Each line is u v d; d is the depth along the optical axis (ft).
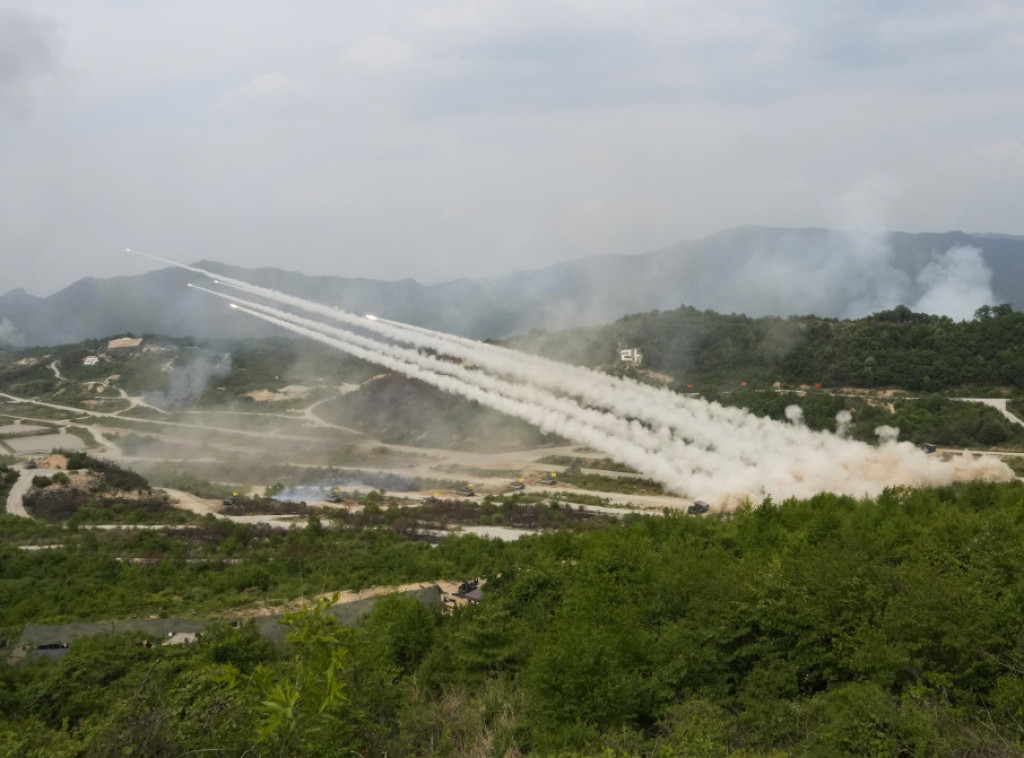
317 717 59.67
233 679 61.98
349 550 311.68
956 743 77.20
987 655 93.97
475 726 99.25
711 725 92.32
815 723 91.76
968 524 165.78
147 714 64.95
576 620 127.03
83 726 71.15
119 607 223.92
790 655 110.73
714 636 117.50
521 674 126.62
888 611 105.70
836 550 139.44
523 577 181.47
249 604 227.20
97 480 451.12
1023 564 123.75
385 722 85.56
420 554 283.38
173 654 148.66
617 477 471.21
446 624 162.91
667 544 198.29
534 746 96.78
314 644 63.46
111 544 321.93
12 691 140.87
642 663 116.98
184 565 289.94
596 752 90.94
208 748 61.46
